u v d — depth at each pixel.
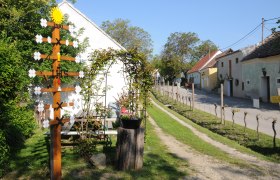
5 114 7.21
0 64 6.87
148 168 7.01
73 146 8.70
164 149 9.09
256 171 7.07
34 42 14.30
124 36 60.19
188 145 9.90
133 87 9.49
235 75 38.47
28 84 12.52
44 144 9.39
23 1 13.87
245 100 32.03
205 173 6.81
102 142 9.48
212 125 15.00
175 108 24.66
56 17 5.84
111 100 17.00
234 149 9.65
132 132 6.84
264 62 29.45
